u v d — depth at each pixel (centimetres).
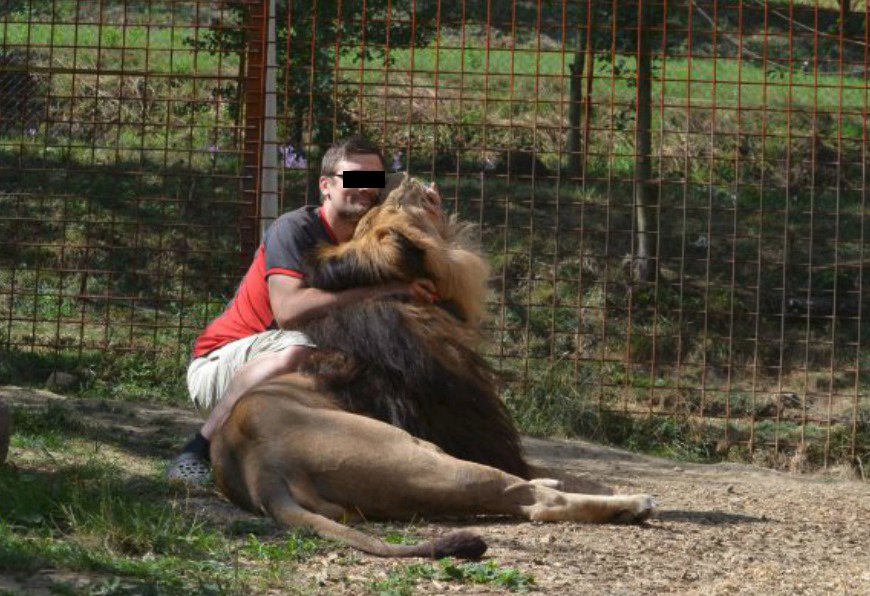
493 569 544
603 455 1017
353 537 573
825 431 1155
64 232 1165
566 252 1523
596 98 1858
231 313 731
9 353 1119
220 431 660
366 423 630
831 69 2062
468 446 661
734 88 1977
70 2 1950
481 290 693
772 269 1579
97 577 502
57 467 732
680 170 1766
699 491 844
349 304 673
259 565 540
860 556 629
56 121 1154
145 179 1579
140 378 1098
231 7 1297
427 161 1652
